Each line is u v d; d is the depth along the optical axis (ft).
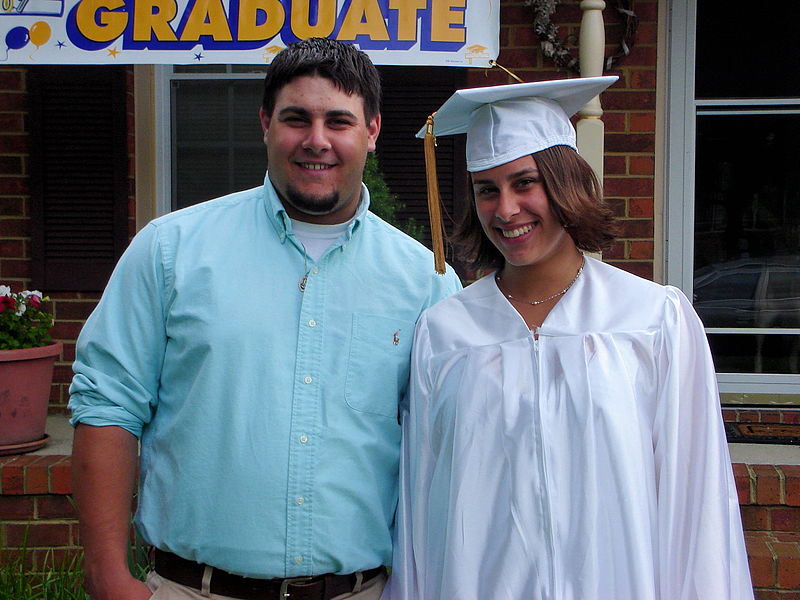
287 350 6.29
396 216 15.03
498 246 6.44
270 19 11.50
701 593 5.71
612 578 5.71
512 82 14.47
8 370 12.28
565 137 6.45
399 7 11.39
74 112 14.73
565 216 6.21
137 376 6.35
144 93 15.02
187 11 11.56
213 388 6.19
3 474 11.73
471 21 11.34
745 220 14.94
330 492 6.20
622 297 6.31
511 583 5.77
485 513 6.01
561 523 5.79
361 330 6.48
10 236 14.97
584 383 5.96
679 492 5.94
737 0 14.60
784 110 14.69
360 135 6.40
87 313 14.98
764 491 11.50
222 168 15.79
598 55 12.21
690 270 14.70
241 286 6.34
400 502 6.62
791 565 10.80
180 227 6.52
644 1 14.25
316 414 6.23
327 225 6.61
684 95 14.43
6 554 11.68
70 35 11.65
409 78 14.79
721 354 15.19
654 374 6.09
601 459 5.82
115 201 14.80
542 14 13.98
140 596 6.16
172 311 6.34
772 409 14.89
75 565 11.19
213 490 6.15
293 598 6.23
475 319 6.56
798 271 14.97
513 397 6.09
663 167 14.52
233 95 15.66
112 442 6.25
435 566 6.32
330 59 6.27
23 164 14.87
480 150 6.48
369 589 6.63
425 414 6.49
